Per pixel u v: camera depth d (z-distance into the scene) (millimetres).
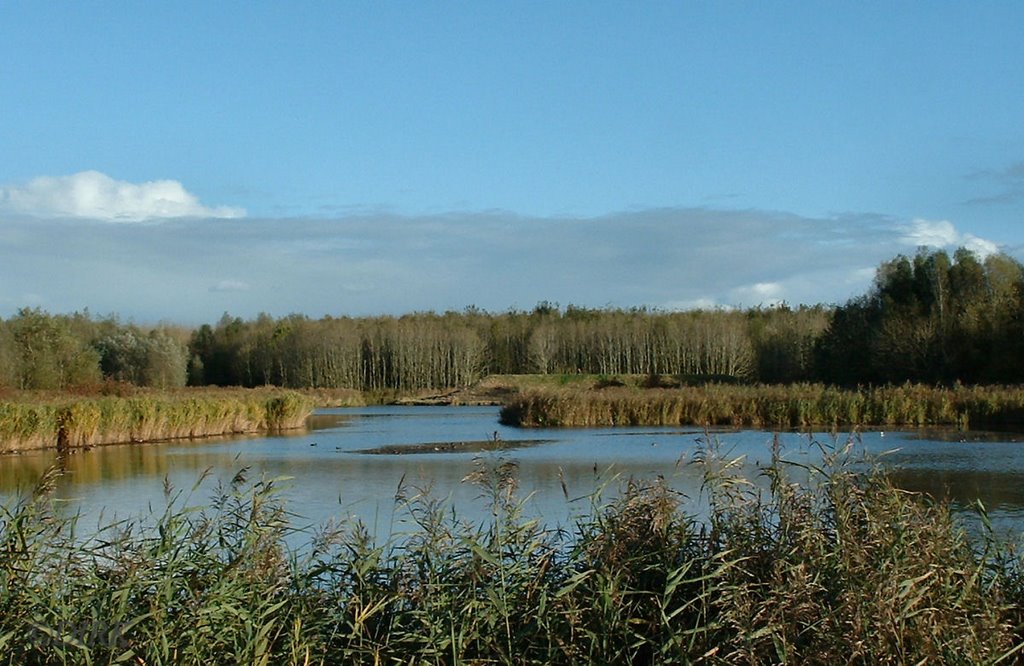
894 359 52469
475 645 6113
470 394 71188
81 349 50719
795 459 16969
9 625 5633
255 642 5727
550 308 107438
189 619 5789
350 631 6219
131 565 6109
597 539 6570
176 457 27031
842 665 5324
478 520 10094
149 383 65938
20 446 28656
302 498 16859
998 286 53781
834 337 59438
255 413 40625
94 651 5590
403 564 6578
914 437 30781
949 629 5398
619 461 24531
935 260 55781
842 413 36562
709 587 5969
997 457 24594
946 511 7051
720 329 83562
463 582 6273
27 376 45781
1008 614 6375
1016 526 13391
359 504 15656
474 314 107000
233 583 6070
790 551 6230
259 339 89562
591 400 40188
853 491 6559
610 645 5965
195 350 92688
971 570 6215
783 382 66938
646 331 86688
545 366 86438
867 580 5547
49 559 6324
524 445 30609
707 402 39250
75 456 27438
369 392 78500
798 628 5590
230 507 7293
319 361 85312
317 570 6562
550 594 6195
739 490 6934
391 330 89188
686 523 6789
